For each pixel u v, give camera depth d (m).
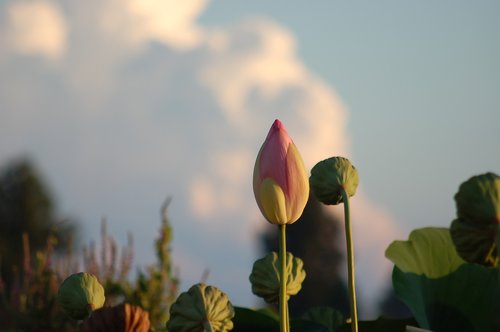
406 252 2.49
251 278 2.40
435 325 2.44
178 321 2.20
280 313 2.21
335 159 2.27
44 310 6.63
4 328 6.59
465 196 1.97
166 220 6.60
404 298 2.45
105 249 6.61
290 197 2.21
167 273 6.51
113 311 2.12
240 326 2.51
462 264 2.46
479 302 2.43
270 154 2.21
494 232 1.96
